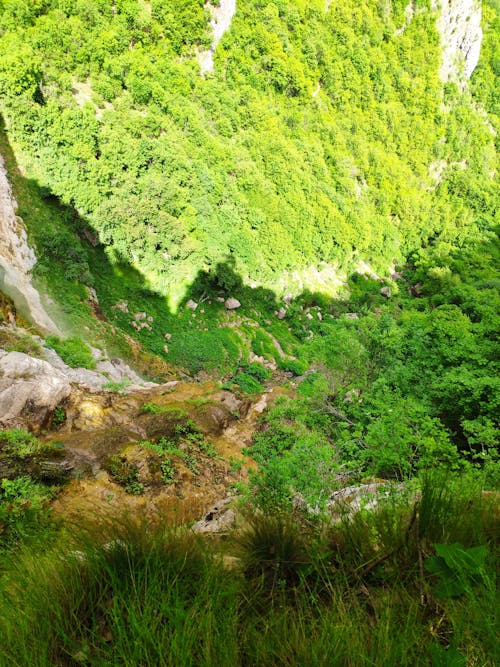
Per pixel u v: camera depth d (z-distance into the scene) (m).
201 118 57.56
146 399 15.48
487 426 5.33
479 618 1.12
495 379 7.29
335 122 86.19
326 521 2.11
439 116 105.00
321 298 56.94
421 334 10.58
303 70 81.88
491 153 112.88
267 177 60.81
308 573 1.58
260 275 49.44
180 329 37.66
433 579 1.39
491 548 1.52
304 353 12.39
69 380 14.25
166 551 1.79
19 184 30.69
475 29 113.88
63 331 25.41
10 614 1.53
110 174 37.78
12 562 2.05
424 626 1.19
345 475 4.59
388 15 105.94
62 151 34.22
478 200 99.06
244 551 1.89
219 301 42.91
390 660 1.07
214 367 37.00
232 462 11.98
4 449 9.04
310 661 1.13
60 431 11.73
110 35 50.66
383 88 99.00
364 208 77.56
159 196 39.00
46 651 1.32
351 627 1.20
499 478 3.23
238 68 71.50
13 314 20.67
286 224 55.94
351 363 11.04
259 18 75.94
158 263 37.91
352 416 9.16
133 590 1.47
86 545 1.85
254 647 1.25
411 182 95.00
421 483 2.07
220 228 46.00
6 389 11.35
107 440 11.18
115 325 32.72
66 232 30.83
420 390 9.09
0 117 31.39
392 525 1.69
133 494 9.62
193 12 61.81
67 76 43.25
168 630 1.29
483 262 74.06
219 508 5.23
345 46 92.56
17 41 39.19
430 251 83.50
